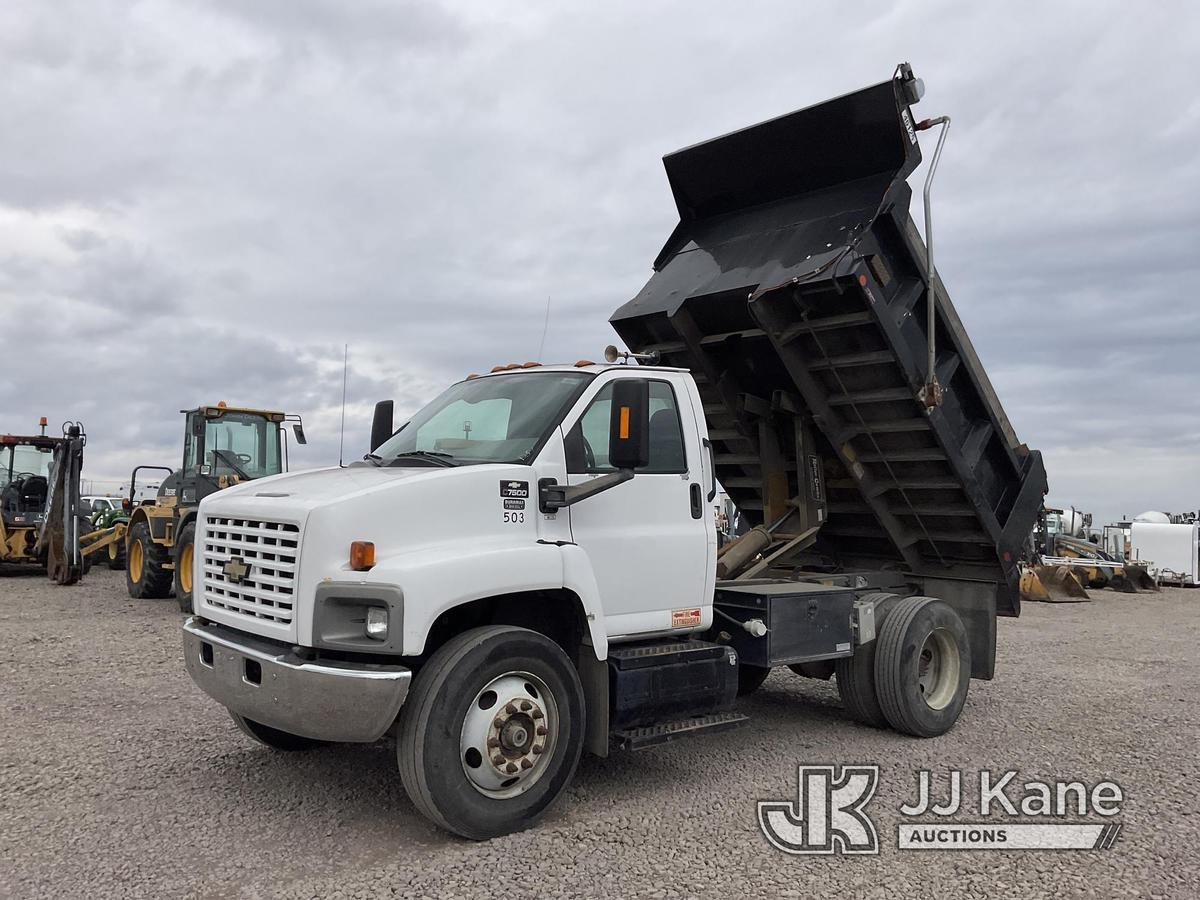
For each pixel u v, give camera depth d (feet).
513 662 15.33
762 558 24.11
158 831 15.30
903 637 22.26
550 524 16.67
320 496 15.16
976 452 23.84
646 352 25.43
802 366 22.97
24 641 33.58
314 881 13.38
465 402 19.34
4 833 15.15
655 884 13.48
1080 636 44.06
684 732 17.48
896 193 21.33
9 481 62.28
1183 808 17.29
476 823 14.82
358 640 14.42
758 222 24.45
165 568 46.39
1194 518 104.06
